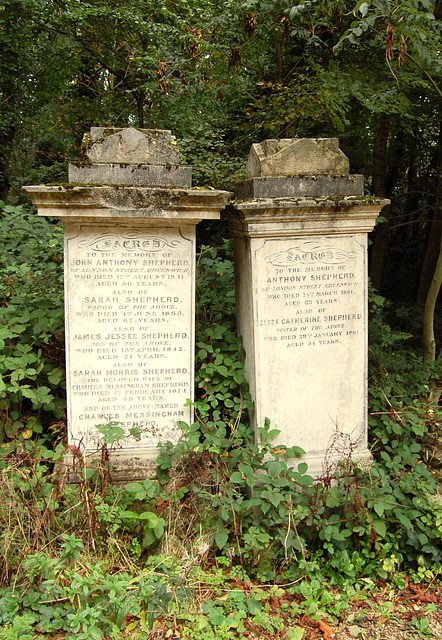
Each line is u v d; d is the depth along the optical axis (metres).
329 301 3.96
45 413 4.42
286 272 3.86
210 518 3.52
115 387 3.85
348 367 4.06
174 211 3.55
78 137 11.40
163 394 3.91
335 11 5.40
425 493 3.61
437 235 8.68
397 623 3.07
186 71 6.97
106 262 3.71
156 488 3.66
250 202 3.63
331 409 4.06
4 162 11.85
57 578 2.87
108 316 3.77
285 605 3.12
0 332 3.97
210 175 6.10
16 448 3.62
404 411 4.52
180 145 6.66
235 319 4.89
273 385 3.95
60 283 5.16
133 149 3.59
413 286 11.02
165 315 3.84
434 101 7.35
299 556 3.43
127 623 2.89
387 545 3.42
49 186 3.34
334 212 3.80
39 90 11.02
